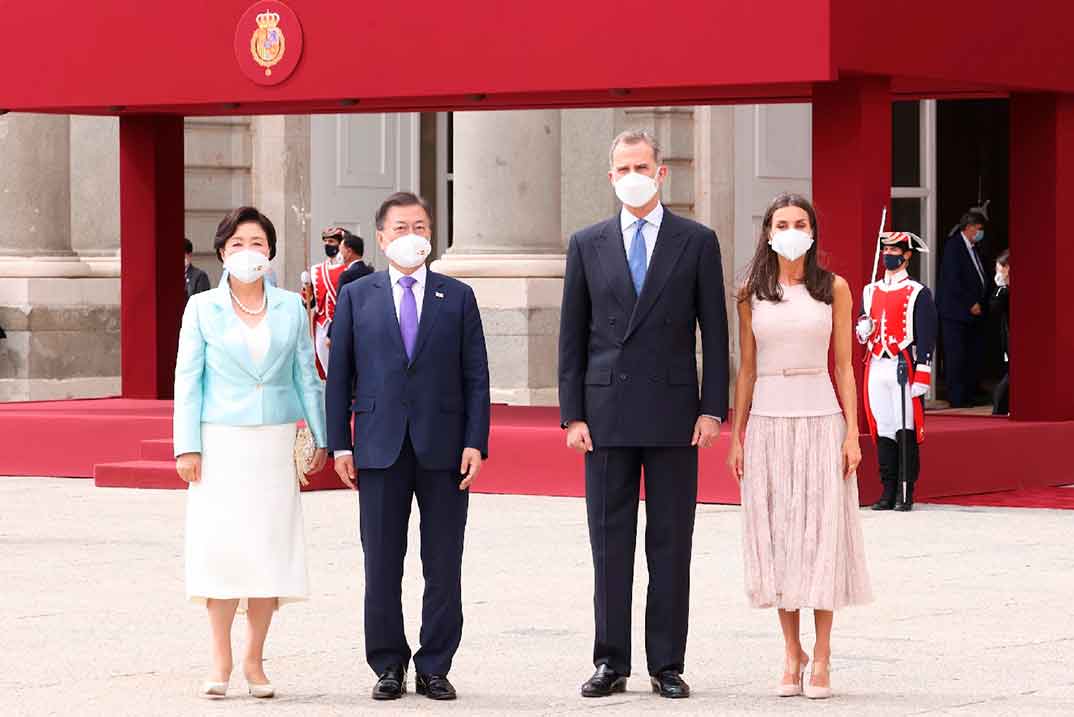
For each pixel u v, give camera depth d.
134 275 28.97
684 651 12.86
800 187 36.75
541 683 13.05
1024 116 25.55
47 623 15.27
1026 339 25.72
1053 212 25.45
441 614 12.73
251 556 12.54
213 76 24.58
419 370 12.77
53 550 19.23
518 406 29.64
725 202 35.56
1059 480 25.02
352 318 12.95
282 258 36.06
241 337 12.66
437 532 12.79
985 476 24.02
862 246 22.25
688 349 12.97
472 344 12.92
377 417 12.77
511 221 32.38
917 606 15.97
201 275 32.59
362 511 12.86
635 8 22.12
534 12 22.67
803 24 21.23
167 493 24.17
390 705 12.38
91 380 35.19
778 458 12.86
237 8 24.39
